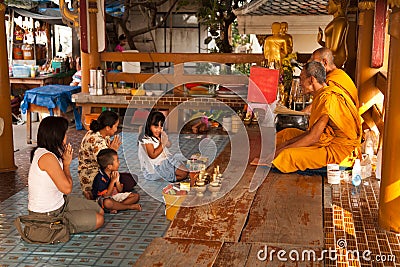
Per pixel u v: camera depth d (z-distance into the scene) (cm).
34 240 434
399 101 377
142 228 466
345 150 497
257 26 795
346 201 436
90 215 456
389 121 381
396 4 364
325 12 773
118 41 1125
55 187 440
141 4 1078
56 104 865
